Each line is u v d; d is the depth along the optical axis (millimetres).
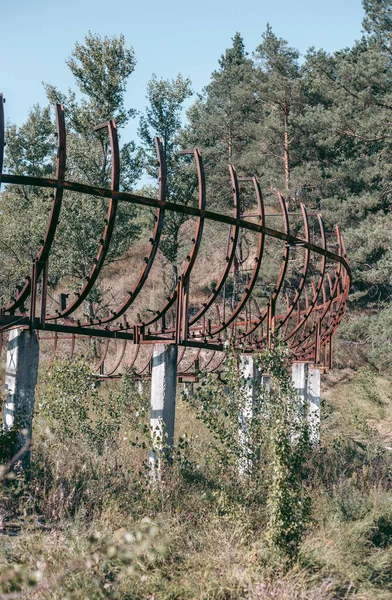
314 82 27422
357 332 23875
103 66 24703
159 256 31453
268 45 29031
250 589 5125
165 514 6457
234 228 8031
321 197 27047
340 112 24000
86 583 4590
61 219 23094
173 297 7785
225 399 7625
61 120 6184
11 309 7062
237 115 30344
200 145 31547
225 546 5840
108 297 27609
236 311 8859
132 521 6141
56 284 28875
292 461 6387
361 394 20516
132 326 7984
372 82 23547
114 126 6648
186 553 5805
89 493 6582
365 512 7852
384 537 7234
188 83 29391
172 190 29391
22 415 6629
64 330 7055
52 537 5277
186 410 13633
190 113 32125
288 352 7855
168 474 7254
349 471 10523
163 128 29422
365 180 25719
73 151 23922
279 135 27594
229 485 7020
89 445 8406
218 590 5105
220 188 30062
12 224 25172
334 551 6020
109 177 25156
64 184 6160
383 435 16469
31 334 6734
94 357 19406
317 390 12898
